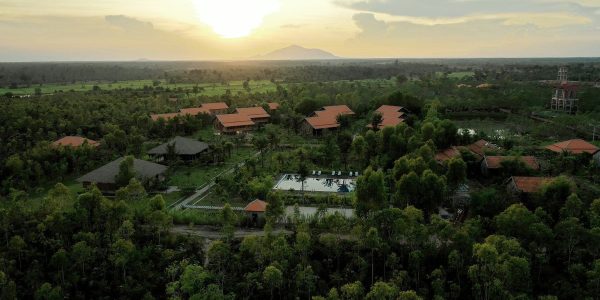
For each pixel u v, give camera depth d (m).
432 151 101.19
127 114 170.88
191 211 84.88
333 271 64.69
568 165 99.62
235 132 166.00
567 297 56.09
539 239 61.97
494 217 70.44
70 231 69.56
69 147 117.56
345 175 108.75
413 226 64.25
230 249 67.00
